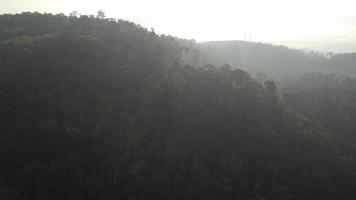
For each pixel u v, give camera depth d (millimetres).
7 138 84750
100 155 84562
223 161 88875
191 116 98375
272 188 88062
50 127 86688
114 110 96875
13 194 75750
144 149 89188
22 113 90812
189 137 91938
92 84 100938
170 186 82188
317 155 97625
